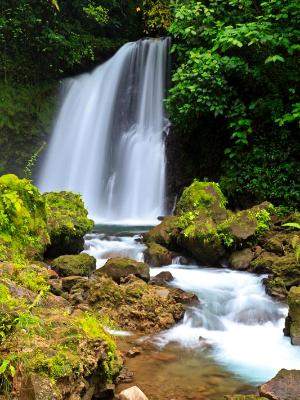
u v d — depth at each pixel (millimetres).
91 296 5145
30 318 2969
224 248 7246
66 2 14289
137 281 5578
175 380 3695
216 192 8055
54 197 7488
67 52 13766
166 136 12203
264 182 9164
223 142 10562
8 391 2541
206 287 6133
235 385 3643
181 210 8055
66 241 6805
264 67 9234
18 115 13078
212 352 4328
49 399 2488
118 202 12555
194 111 9914
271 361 4148
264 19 8852
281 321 5250
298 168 9031
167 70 13031
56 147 13797
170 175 11828
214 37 9766
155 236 7793
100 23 14609
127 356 4137
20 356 2652
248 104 10000
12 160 13094
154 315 4973
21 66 13391
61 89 14422
